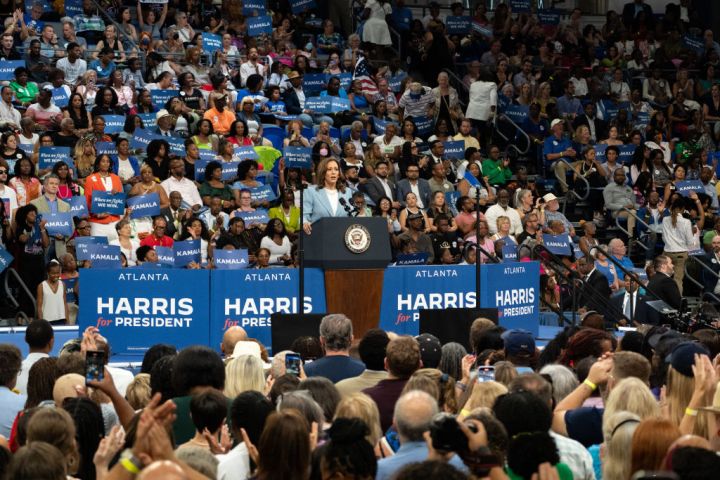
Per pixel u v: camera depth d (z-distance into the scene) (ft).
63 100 105.60
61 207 87.71
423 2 154.61
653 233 110.01
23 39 115.55
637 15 152.35
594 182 118.93
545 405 28.91
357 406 30.63
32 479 22.82
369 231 63.10
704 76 146.41
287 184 100.89
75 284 80.23
